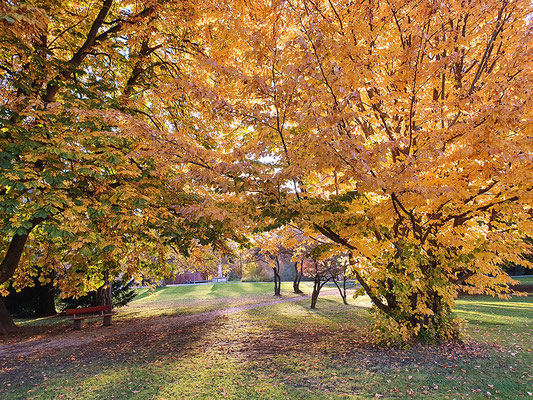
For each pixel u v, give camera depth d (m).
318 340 8.30
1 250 8.66
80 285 10.55
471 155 3.91
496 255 6.31
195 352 7.67
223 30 5.15
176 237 7.39
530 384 4.80
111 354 7.90
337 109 3.89
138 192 6.55
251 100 5.51
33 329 12.52
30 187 5.18
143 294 26.77
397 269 6.45
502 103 3.51
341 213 5.45
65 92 6.52
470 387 4.79
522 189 4.81
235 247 12.97
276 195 4.97
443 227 6.68
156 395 5.08
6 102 6.53
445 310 7.10
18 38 5.98
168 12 7.46
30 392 5.46
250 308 15.06
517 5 4.79
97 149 6.31
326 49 4.09
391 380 5.16
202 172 4.73
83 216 6.67
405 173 4.10
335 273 15.25
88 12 8.75
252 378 5.63
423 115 4.75
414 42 4.29
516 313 11.34
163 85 5.14
